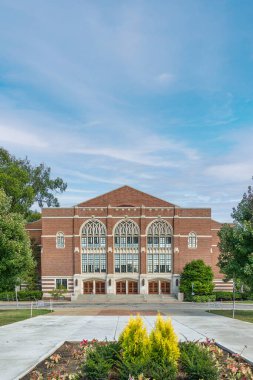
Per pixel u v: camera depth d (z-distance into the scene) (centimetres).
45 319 3584
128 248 8806
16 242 4028
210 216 8869
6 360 1644
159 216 8838
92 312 4784
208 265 8494
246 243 4238
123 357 1316
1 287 4281
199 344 1675
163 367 1269
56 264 8719
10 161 9694
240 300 8288
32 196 9425
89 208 8862
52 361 1619
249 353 1750
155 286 8725
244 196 4472
